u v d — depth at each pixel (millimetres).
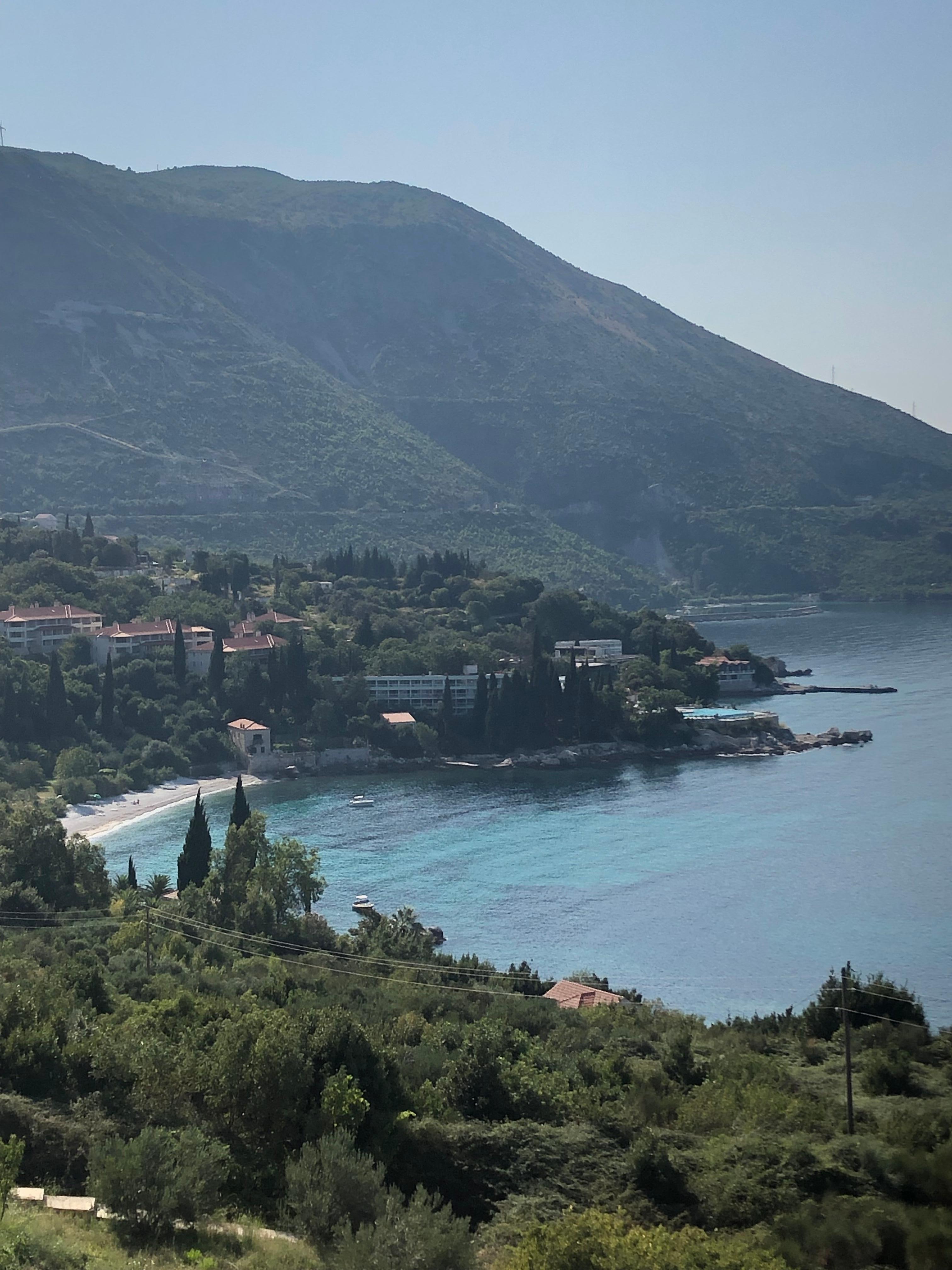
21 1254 60469
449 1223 66438
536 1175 82188
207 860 176500
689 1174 82188
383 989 128375
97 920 147875
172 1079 84000
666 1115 93562
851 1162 83188
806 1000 153875
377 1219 66500
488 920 187375
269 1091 81688
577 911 191500
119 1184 68188
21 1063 86938
